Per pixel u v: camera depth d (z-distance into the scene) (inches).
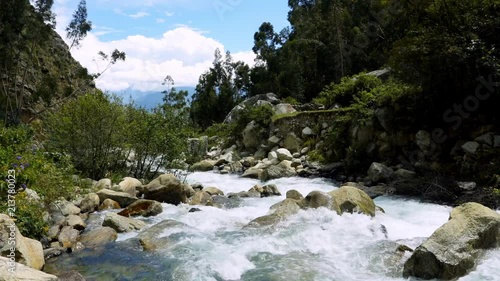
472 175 416.5
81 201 375.6
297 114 746.8
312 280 214.1
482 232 227.3
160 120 541.3
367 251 251.9
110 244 281.4
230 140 886.4
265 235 282.0
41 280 170.2
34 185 331.9
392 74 605.6
